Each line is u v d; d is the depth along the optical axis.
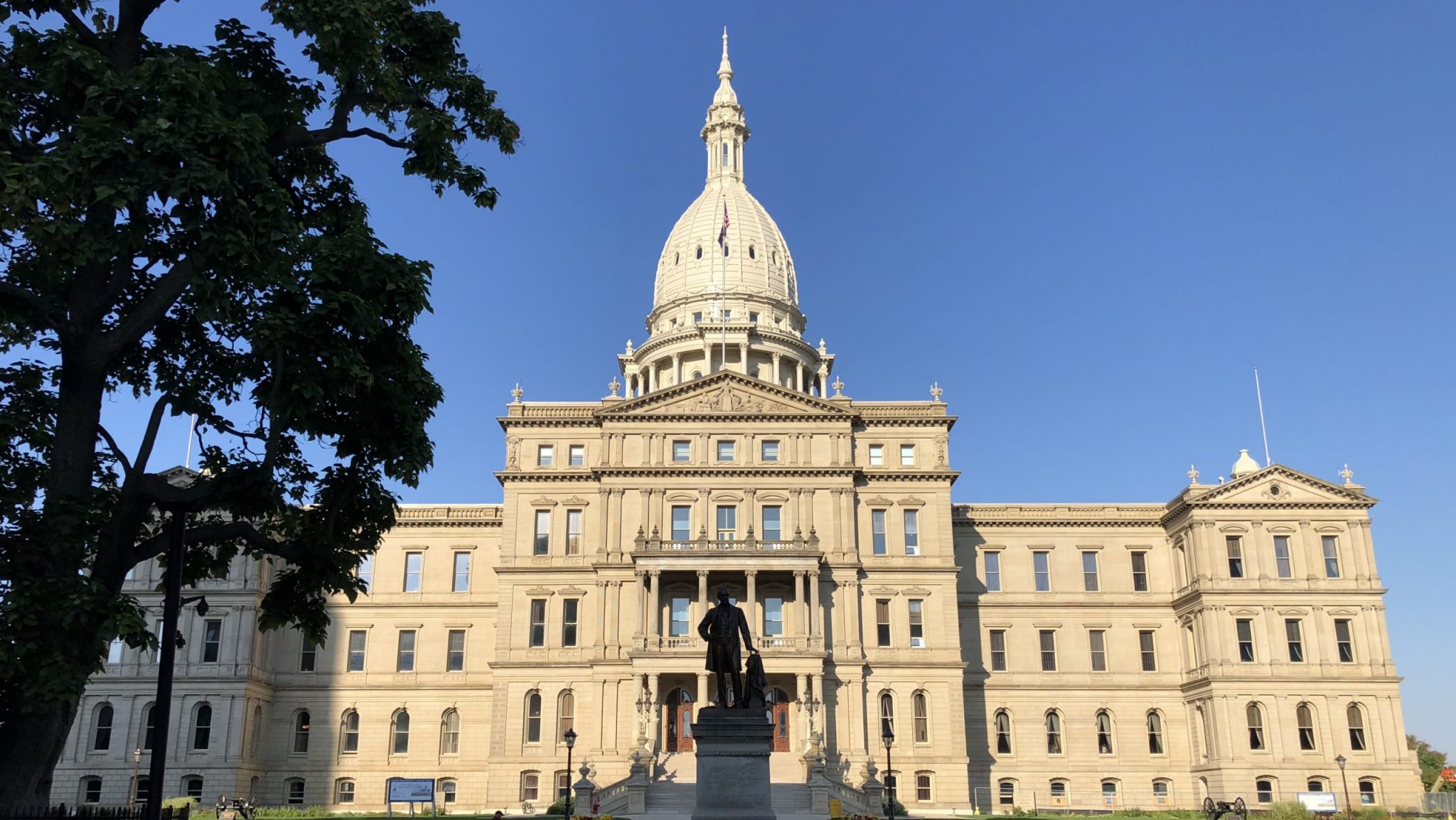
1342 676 87.44
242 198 25.14
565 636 85.75
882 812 68.31
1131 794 90.50
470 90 30.55
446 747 91.12
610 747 81.25
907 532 87.69
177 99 23.94
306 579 29.48
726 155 147.00
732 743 27.81
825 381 131.25
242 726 86.12
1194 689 90.44
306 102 30.05
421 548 95.44
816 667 80.12
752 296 132.75
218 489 26.27
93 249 23.41
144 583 88.50
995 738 91.75
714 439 88.81
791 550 83.06
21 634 22.73
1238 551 90.81
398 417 28.78
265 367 29.53
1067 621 94.69
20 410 26.92
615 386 97.38
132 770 84.50
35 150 24.45
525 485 88.81
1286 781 85.31
